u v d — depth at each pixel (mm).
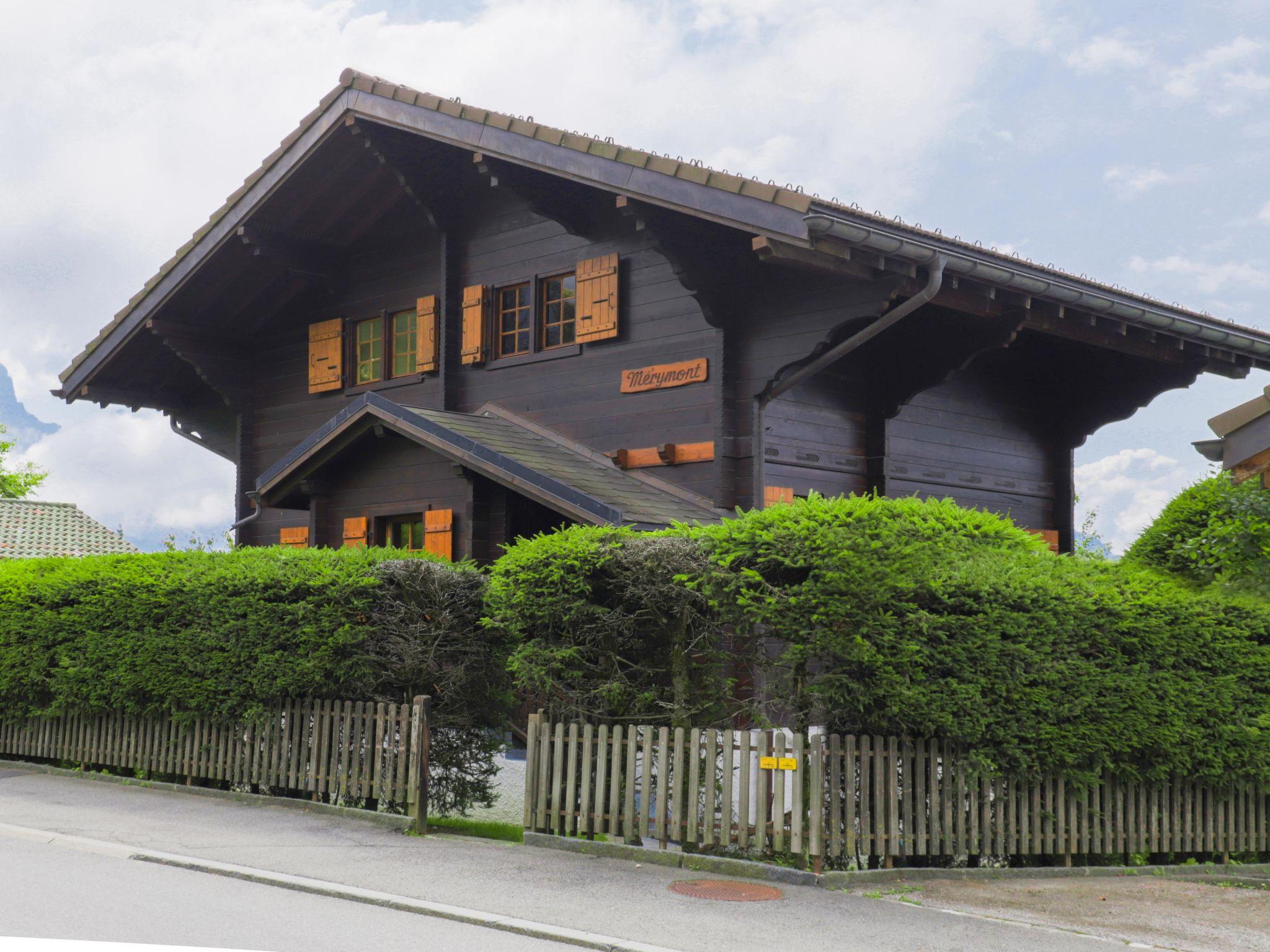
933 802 8695
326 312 20406
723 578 8711
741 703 9031
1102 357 17750
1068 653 9047
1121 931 7480
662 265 15773
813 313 14234
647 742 9031
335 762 10703
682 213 13594
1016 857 9211
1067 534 18469
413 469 16812
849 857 8531
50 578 13031
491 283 17891
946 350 15383
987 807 8859
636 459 15695
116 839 9367
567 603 9273
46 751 13289
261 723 11234
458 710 10688
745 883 8242
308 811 10781
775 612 8484
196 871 8422
